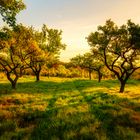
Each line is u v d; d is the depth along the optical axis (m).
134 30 37.16
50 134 11.65
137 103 23.83
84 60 71.69
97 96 29.64
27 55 43.03
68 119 14.91
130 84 62.19
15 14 18.88
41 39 55.94
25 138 10.75
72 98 27.61
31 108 19.52
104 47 39.16
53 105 21.75
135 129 12.98
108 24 38.78
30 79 71.88
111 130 12.83
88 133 11.72
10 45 38.66
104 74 73.75
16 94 30.03
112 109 19.66
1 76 74.12
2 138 10.69
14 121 14.28
